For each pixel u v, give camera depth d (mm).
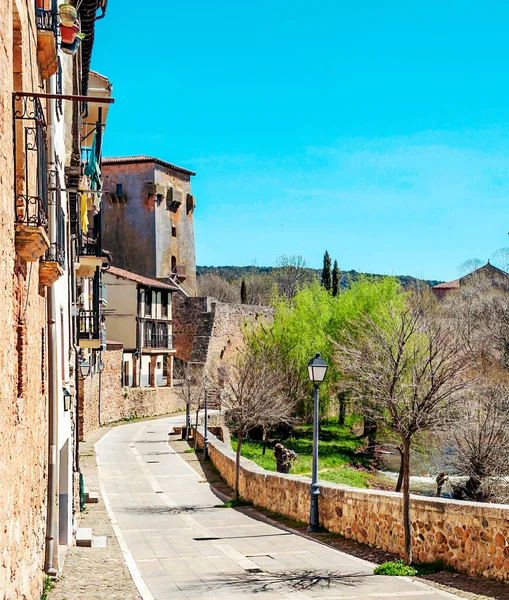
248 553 13953
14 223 6617
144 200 72688
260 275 114438
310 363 16188
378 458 40281
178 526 18141
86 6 15180
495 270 74875
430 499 12008
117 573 11727
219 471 30297
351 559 13031
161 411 58812
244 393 30797
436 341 13883
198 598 10086
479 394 21359
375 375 13133
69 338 16391
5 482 6102
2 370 5953
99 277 28500
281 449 34188
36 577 8422
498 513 10312
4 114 6023
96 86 25359
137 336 58438
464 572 11016
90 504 22391
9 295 6297
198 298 65750
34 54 8023
